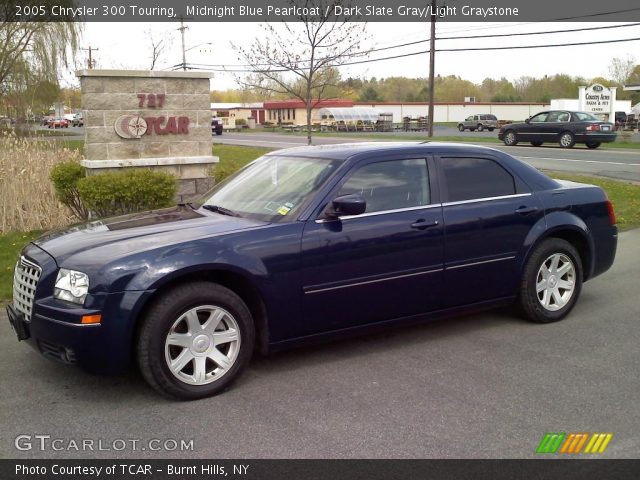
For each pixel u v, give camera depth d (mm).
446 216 5141
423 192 5133
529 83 109375
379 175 4992
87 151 9641
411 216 4984
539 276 5691
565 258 5801
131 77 9812
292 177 5055
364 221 4797
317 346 5223
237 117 79312
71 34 28922
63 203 9633
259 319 4562
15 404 4156
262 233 4473
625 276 7371
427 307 5172
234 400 4207
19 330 4355
